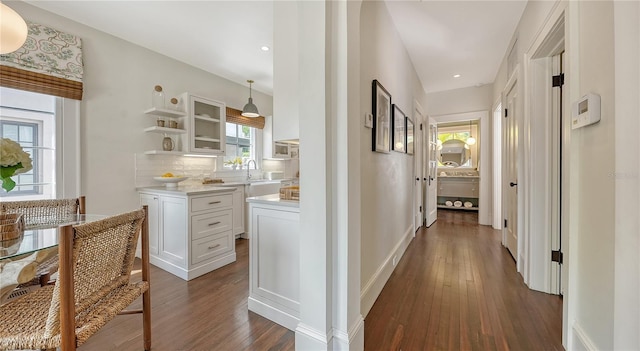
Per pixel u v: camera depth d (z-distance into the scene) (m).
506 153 3.26
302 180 1.38
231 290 2.21
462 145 6.59
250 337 1.59
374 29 2.01
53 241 1.18
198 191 2.53
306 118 1.37
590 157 1.26
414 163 3.87
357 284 1.47
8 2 2.18
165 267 2.67
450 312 1.84
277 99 1.87
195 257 2.50
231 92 4.17
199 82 3.69
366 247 1.85
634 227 0.97
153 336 1.59
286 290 1.70
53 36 2.39
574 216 1.39
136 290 1.34
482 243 3.51
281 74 1.85
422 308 1.90
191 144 3.24
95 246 1.06
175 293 2.16
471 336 1.58
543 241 2.13
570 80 1.41
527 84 2.25
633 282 0.97
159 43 3.00
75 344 0.97
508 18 2.54
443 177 6.64
